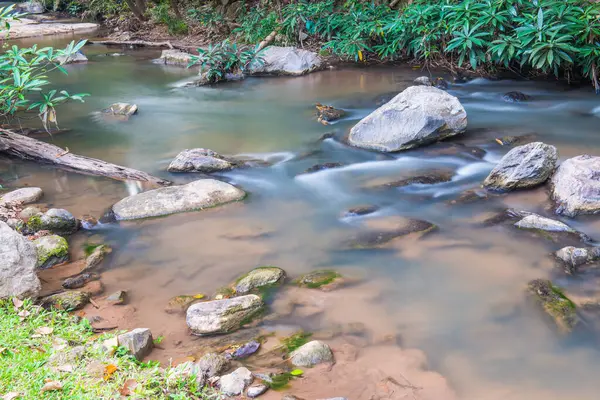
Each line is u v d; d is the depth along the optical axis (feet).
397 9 38.58
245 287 11.39
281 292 11.36
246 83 33.19
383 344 9.71
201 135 23.17
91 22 60.95
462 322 10.34
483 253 12.80
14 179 17.98
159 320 10.50
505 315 10.50
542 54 27.12
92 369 8.45
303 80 33.27
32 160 19.47
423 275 12.00
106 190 17.11
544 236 13.26
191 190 15.99
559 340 9.76
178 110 27.37
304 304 10.94
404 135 20.08
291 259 12.86
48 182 17.76
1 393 7.72
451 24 31.55
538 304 10.69
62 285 11.77
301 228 14.51
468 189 16.58
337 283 11.64
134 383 8.17
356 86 31.09
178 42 45.52
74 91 31.53
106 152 21.03
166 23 50.01
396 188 16.97
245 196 16.53
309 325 10.27
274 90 31.07
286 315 10.57
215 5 48.96
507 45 28.81
